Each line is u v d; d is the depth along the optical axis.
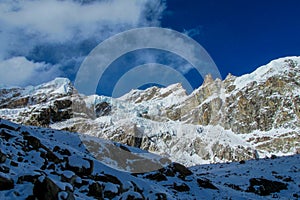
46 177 14.66
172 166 39.25
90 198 18.64
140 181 26.97
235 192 38.19
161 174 36.59
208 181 38.59
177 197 29.81
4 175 15.32
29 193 14.88
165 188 32.88
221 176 53.44
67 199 14.28
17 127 29.86
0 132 26.05
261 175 52.06
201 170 66.62
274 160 67.38
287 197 42.38
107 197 21.02
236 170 58.53
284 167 57.78
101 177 23.70
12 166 18.31
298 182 47.66
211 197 33.53
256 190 44.22
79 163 23.95
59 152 27.39
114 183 23.64
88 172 23.72
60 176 19.59
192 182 37.12
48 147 27.98
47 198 14.11
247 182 47.94
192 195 33.44
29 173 16.45
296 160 63.41
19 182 15.79
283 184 46.66
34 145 25.88
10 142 24.70
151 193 25.20
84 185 20.09
